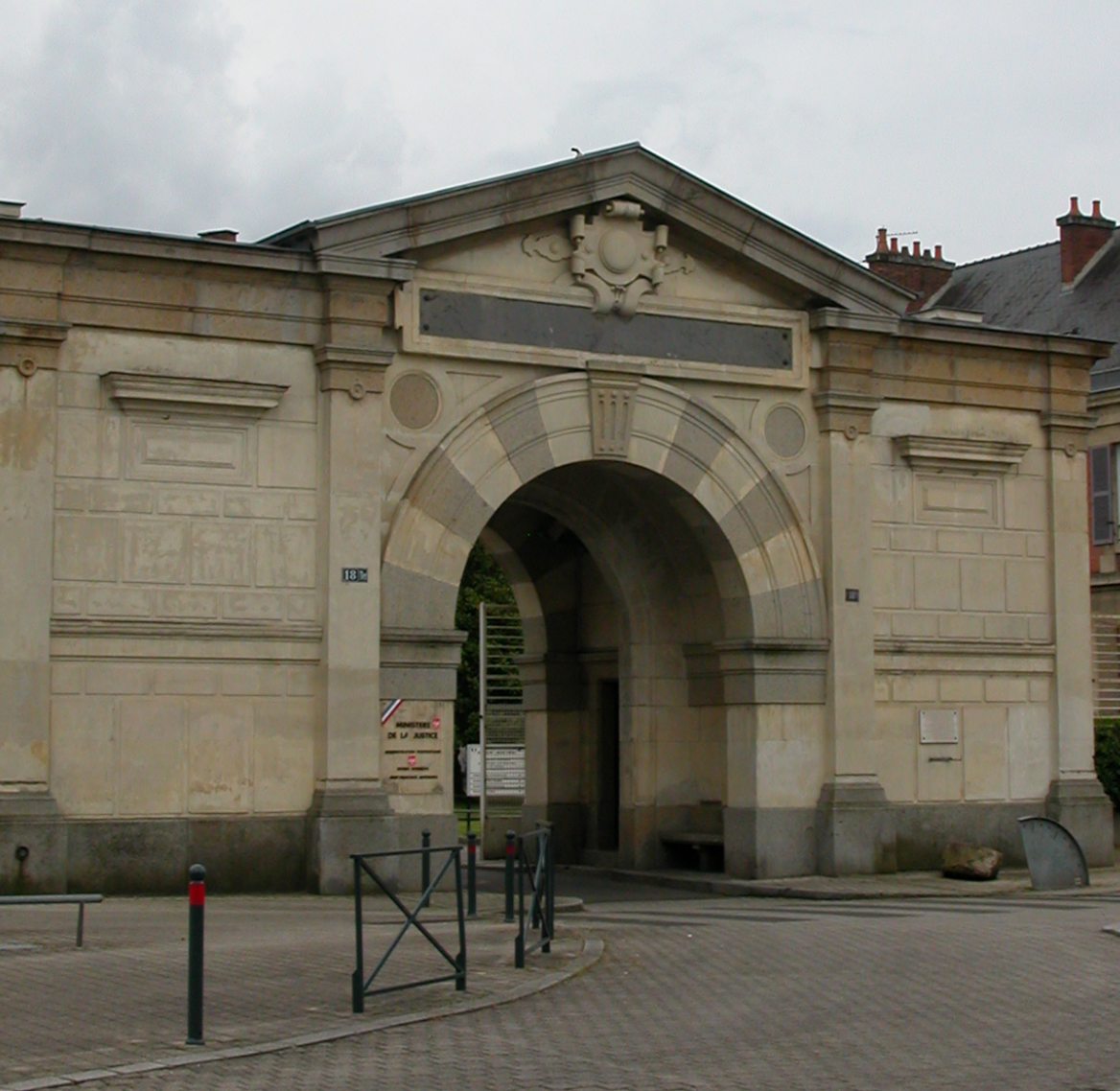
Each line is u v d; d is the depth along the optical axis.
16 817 20.39
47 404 20.97
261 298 22.16
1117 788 29.86
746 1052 11.39
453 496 23.05
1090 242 43.03
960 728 26.50
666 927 18.84
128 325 21.48
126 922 17.94
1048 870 24.27
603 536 27.25
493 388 23.48
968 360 26.88
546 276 23.94
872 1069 10.80
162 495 21.56
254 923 18.09
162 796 21.33
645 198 24.28
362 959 12.62
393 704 22.48
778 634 25.19
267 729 21.89
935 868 26.03
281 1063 10.91
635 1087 10.26
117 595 21.25
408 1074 10.62
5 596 20.61
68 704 20.97
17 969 14.12
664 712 27.25
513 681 35.91
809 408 25.66
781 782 25.05
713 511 24.88
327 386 22.30
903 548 26.28
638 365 24.27
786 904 22.67
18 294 20.91
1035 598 27.31
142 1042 11.36
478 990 13.71
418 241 22.73
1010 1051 11.37
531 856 28.41
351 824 21.73
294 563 22.17
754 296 25.34
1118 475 39.41
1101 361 40.69
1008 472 27.22
